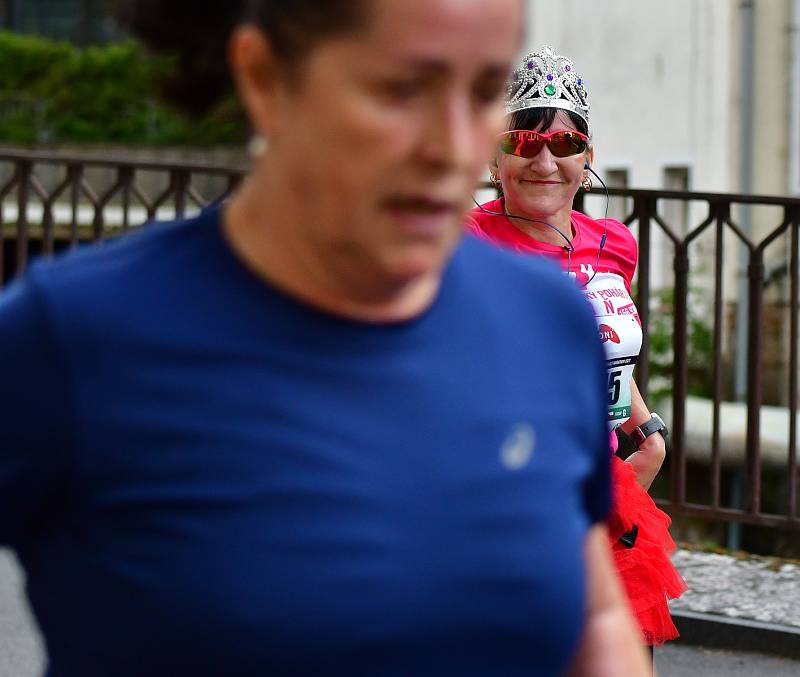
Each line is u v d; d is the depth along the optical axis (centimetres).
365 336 346
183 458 330
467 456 352
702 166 3173
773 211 2931
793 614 1286
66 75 5781
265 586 329
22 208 1811
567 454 382
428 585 343
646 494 870
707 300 2989
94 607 341
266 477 331
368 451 340
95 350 331
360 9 313
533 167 866
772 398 2850
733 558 1440
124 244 351
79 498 336
